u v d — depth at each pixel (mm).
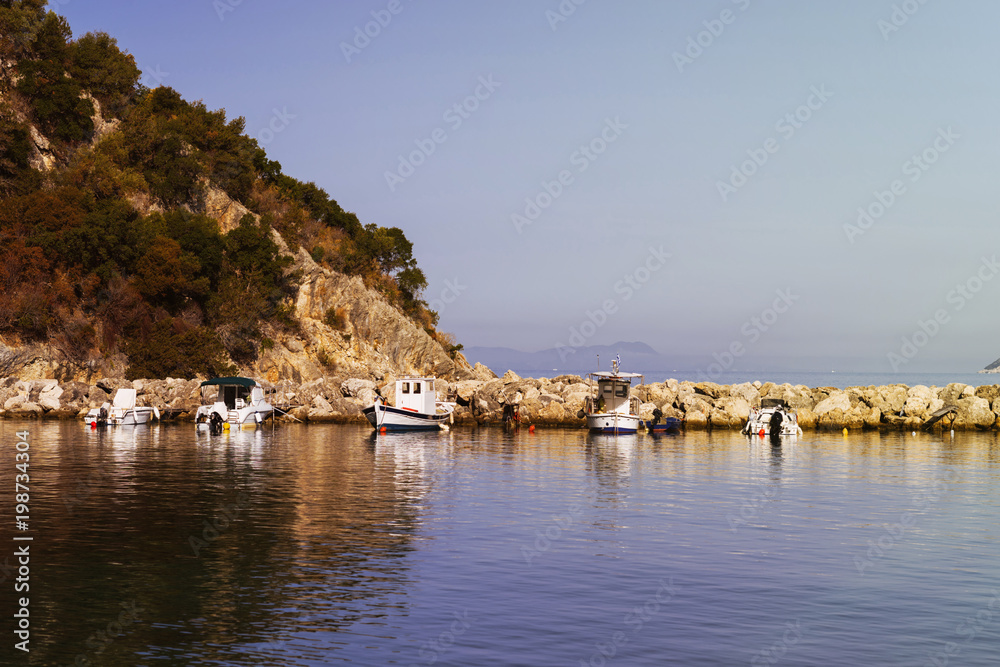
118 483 35250
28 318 79500
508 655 14836
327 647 15133
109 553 22078
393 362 117375
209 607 17422
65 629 16016
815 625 16703
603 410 75312
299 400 82812
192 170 104062
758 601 18297
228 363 91125
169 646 15133
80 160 96688
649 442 62500
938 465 46844
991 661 14812
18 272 81625
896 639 15938
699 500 32781
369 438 62938
